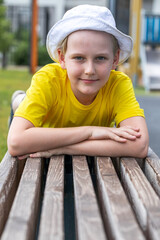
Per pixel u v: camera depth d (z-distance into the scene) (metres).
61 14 19.56
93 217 1.10
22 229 1.01
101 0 19.70
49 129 1.86
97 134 1.87
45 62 15.28
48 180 1.47
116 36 1.88
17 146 1.81
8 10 19.91
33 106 1.94
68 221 1.90
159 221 1.08
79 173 1.56
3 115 4.89
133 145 1.86
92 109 2.13
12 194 1.59
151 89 9.47
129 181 1.53
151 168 1.73
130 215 1.11
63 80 2.09
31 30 11.73
